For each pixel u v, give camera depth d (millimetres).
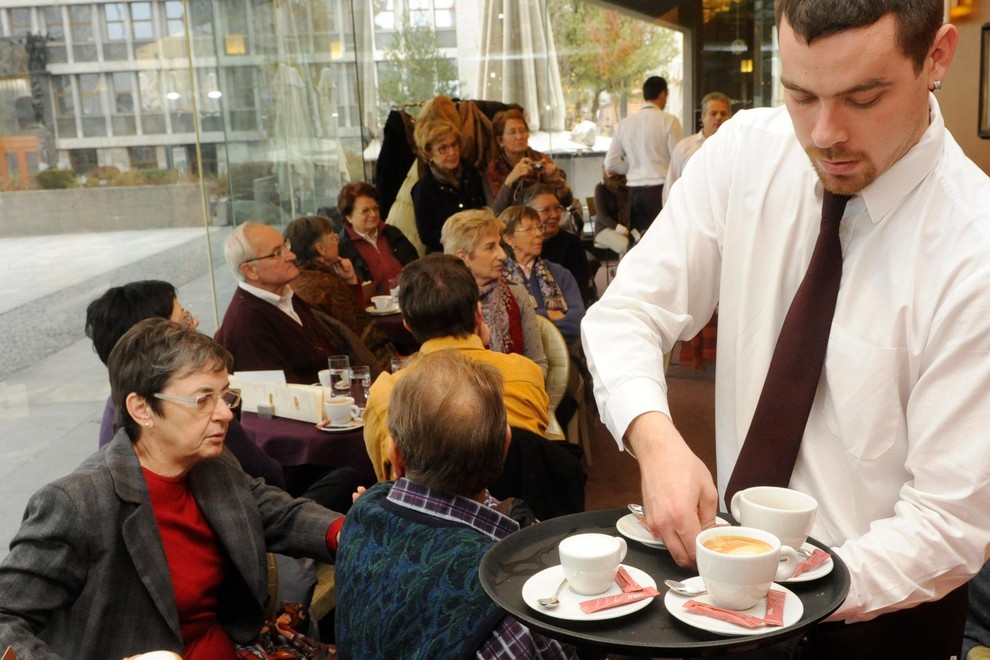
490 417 1403
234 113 4469
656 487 916
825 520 1079
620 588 868
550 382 3822
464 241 3707
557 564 931
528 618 798
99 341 2445
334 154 6625
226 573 1856
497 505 1688
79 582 1632
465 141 6066
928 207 995
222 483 1867
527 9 7445
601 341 1137
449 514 1371
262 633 1917
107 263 3283
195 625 1783
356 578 1367
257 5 4891
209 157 4066
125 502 1680
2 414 2895
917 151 982
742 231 1164
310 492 2635
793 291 1137
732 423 1206
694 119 7770
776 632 744
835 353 1052
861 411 1037
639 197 7262
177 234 3762
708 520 899
